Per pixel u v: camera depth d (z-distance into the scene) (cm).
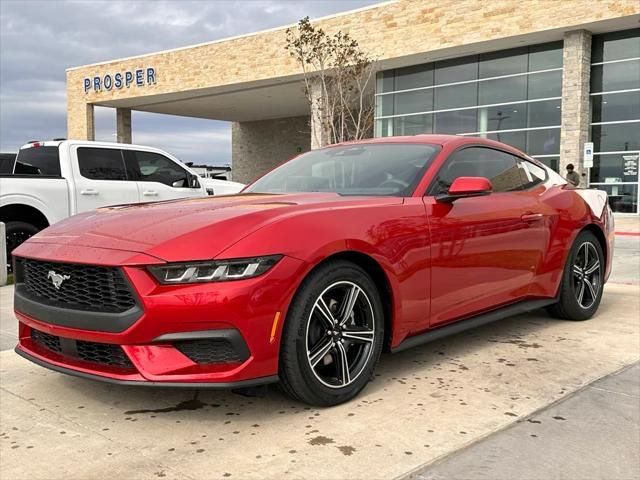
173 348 271
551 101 2283
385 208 331
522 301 435
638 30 2089
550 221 445
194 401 316
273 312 274
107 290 281
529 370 360
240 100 3562
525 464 242
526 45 2317
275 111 3994
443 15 2330
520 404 305
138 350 271
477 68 2467
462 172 397
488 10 2219
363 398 316
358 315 319
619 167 2156
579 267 488
